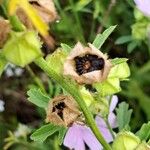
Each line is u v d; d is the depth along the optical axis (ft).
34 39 0.31
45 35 0.28
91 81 0.33
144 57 0.68
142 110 0.64
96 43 0.40
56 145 0.58
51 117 0.35
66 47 0.38
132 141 0.36
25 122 0.74
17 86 0.75
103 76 0.33
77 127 0.47
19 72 0.74
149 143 0.39
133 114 0.64
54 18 0.31
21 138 0.65
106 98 0.44
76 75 0.33
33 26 0.31
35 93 0.42
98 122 0.47
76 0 0.69
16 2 0.28
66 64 0.33
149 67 0.65
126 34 0.67
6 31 0.31
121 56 0.68
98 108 0.41
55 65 0.35
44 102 0.41
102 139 0.36
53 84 0.64
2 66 0.32
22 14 0.31
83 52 0.33
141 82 0.65
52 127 0.40
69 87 0.34
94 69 0.33
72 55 0.33
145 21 0.58
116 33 0.67
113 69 0.39
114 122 0.48
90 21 0.70
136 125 0.63
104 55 0.33
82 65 0.33
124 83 0.65
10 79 0.77
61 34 0.66
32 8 0.29
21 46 0.31
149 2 0.52
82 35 0.65
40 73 0.71
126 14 0.67
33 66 0.72
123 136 0.37
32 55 0.31
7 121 0.72
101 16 0.67
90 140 0.47
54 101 0.35
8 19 0.31
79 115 0.35
